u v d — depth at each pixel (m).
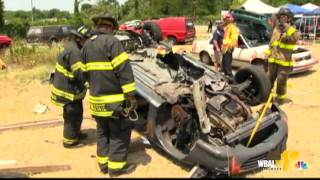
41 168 5.82
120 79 5.29
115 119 5.49
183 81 6.80
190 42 26.00
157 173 5.73
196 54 14.78
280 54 8.97
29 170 5.79
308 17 26.47
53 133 7.39
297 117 8.17
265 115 6.00
